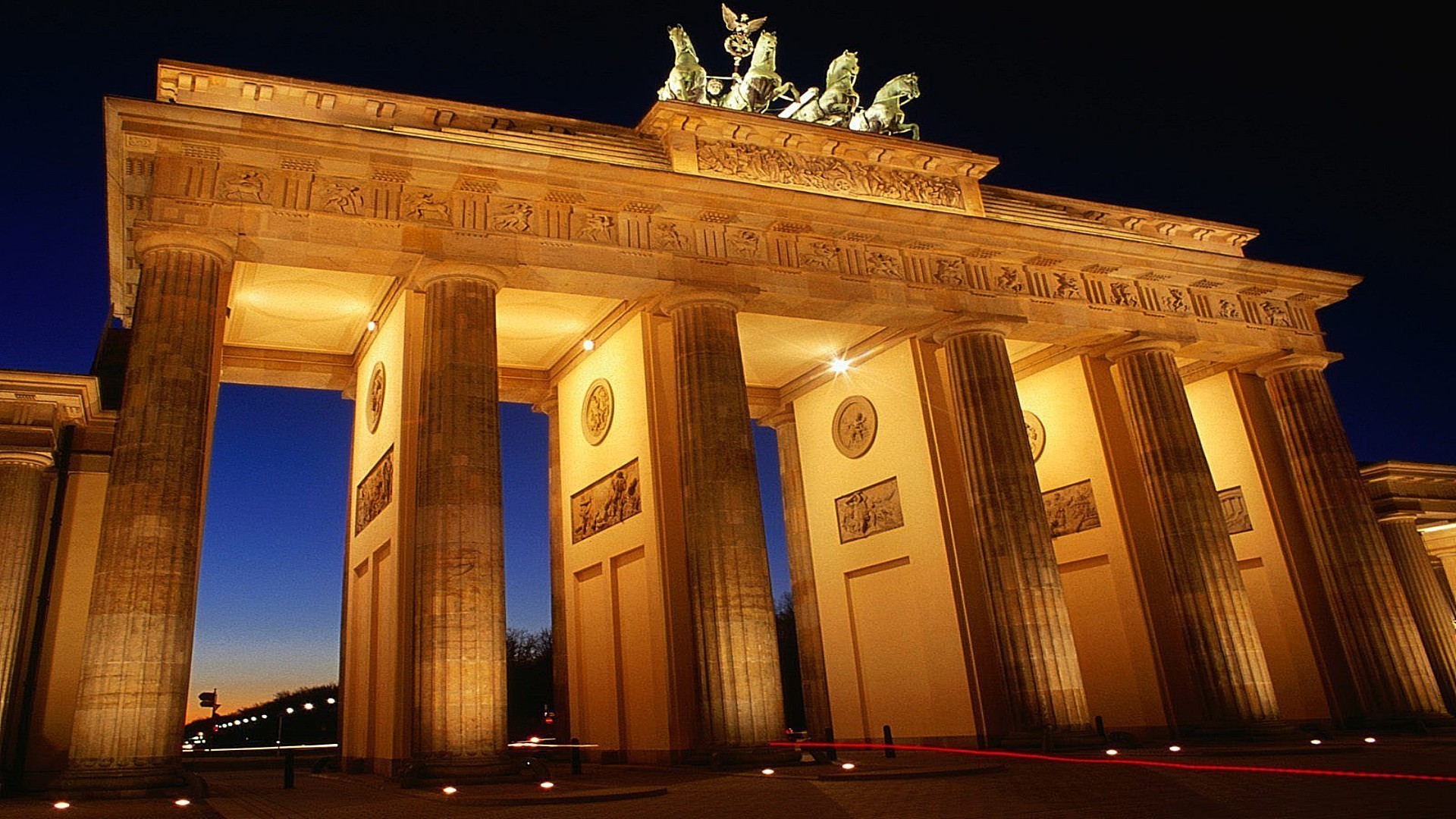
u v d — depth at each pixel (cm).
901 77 5494
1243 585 5069
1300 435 5809
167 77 3950
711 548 4016
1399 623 5397
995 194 5528
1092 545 5475
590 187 4209
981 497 4747
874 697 5409
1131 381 5459
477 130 4300
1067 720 4366
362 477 4822
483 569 3603
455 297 3931
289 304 4709
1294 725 5075
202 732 8262
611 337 4956
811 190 4834
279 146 3750
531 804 2619
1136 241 5428
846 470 5741
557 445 5612
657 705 4203
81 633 3862
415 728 3441
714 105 5188
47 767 3681
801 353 5797
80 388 3888
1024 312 5144
